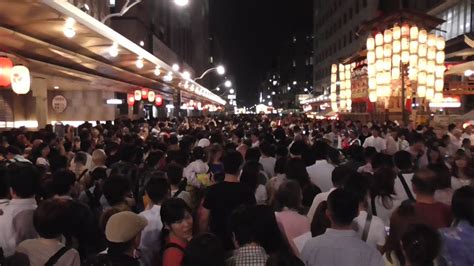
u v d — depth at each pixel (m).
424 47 18.62
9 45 12.38
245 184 5.88
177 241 4.46
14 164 5.15
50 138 11.41
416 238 3.29
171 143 11.58
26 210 4.87
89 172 7.72
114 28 42.38
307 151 8.37
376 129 13.86
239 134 14.52
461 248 4.01
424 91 18.73
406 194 6.04
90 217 4.88
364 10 58.59
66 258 4.09
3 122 24.11
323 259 3.84
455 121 20.86
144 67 21.03
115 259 3.69
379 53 19.23
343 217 3.93
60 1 9.75
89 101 31.64
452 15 36.78
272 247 3.81
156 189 5.36
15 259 4.05
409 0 48.25
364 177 5.09
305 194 6.30
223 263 3.24
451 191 5.75
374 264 3.80
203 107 64.00
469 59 27.44
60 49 13.80
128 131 15.79
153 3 52.50
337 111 35.03
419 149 10.60
